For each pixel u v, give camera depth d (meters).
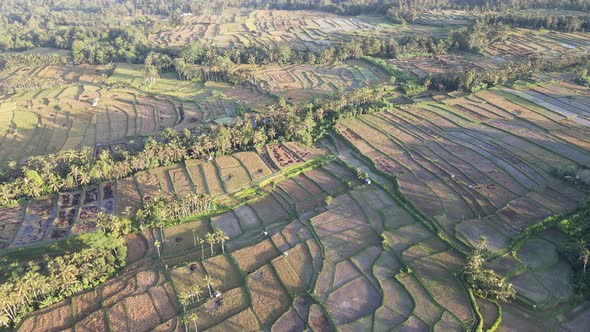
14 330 86.44
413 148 143.12
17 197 128.12
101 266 98.38
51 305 92.06
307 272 96.62
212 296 91.56
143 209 118.12
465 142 145.00
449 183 122.50
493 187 120.06
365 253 100.44
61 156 138.75
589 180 119.62
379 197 120.50
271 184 131.62
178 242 110.62
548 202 111.75
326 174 135.12
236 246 107.81
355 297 88.88
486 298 87.19
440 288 89.12
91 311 90.06
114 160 140.62
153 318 87.25
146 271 100.00
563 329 80.31
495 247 97.56
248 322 85.25
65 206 124.12
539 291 87.44
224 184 129.75
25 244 109.31
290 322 84.69
